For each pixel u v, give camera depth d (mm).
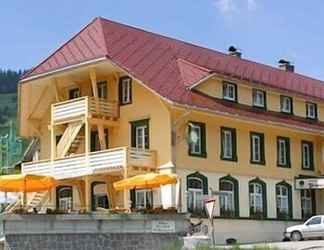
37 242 31656
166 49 45406
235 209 42781
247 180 44031
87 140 40906
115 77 42875
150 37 45844
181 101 39312
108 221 32156
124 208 38656
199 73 42156
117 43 42719
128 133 41812
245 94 45500
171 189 39125
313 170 49312
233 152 43438
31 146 50750
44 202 44375
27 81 44688
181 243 31641
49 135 47219
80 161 40875
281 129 46844
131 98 41969
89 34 43688
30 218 31719
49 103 46906
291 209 46906
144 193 40531
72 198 44156
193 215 39938
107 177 41531
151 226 32156
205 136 41688
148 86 39531
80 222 32031
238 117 42469
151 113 40781
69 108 42156
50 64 43906
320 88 55719
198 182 40844
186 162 40250
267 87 46938
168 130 39750
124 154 38719
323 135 49531
